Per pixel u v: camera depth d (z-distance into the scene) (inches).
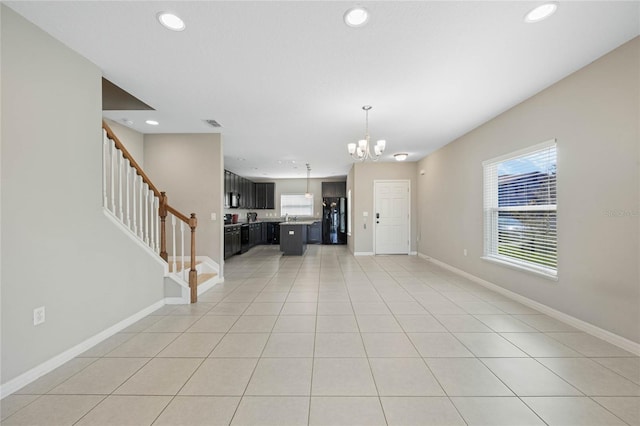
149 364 83.0
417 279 187.9
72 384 73.2
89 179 93.7
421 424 59.5
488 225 165.5
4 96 69.2
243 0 67.9
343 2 69.2
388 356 87.5
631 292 87.8
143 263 121.6
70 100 87.1
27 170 74.0
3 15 69.1
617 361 83.2
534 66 101.0
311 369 80.4
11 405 65.1
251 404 65.7
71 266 86.4
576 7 71.4
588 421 59.9
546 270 122.7
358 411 63.4
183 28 78.7
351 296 150.7
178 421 60.4
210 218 183.3
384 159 277.4
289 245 302.0
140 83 112.0
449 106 137.6
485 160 163.5
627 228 88.7
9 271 69.5
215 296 152.0
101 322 98.0
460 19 75.8
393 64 98.9
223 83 112.3
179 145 182.9
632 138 86.9
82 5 69.1
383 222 293.9
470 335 101.8
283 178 413.7
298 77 107.7
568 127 108.0
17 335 71.2
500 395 68.6
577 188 104.9
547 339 97.9
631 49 86.3
